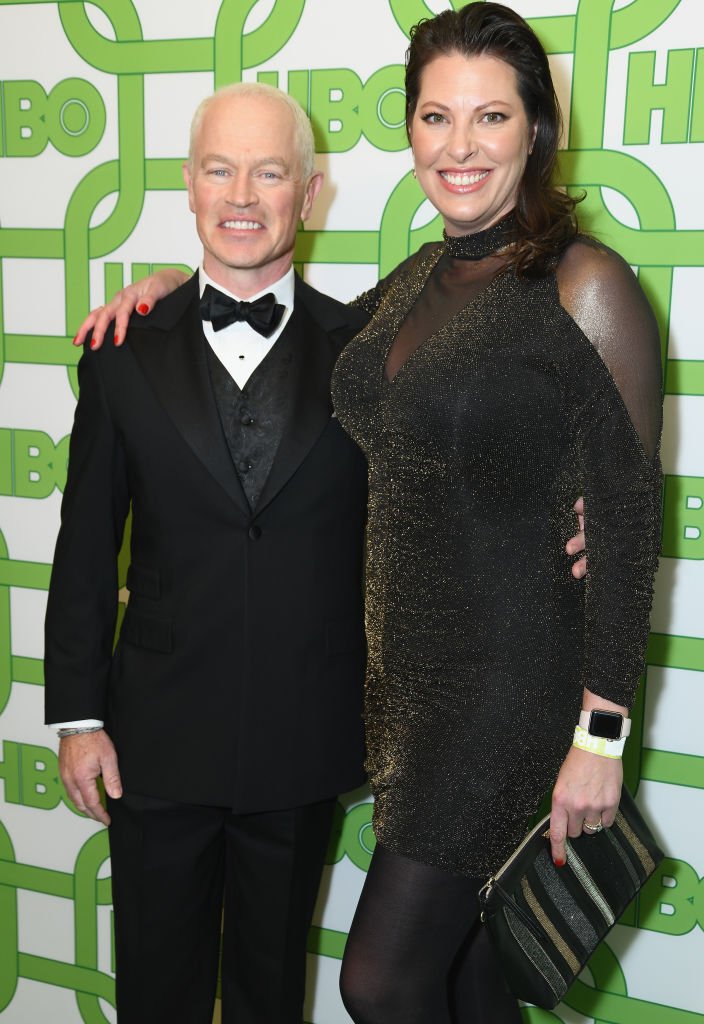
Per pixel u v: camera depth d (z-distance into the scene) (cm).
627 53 179
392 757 155
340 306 181
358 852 215
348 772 175
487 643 145
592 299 137
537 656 144
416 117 149
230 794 168
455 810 146
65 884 244
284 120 166
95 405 171
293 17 199
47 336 228
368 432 159
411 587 151
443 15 148
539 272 141
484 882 150
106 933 241
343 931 219
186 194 212
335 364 169
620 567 135
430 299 156
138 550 173
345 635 174
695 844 194
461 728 146
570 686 146
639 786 197
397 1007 147
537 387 139
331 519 171
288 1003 181
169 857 174
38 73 220
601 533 136
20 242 228
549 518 143
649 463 136
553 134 149
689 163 179
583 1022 206
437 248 168
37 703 240
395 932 147
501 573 144
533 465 141
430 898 148
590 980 204
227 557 166
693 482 187
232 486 165
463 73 143
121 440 170
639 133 181
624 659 136
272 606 167
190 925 178
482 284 150
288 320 175
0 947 253
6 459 235
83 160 219
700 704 191
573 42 182
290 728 169
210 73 206
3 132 225
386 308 164
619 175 183
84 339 174
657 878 197
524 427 140
